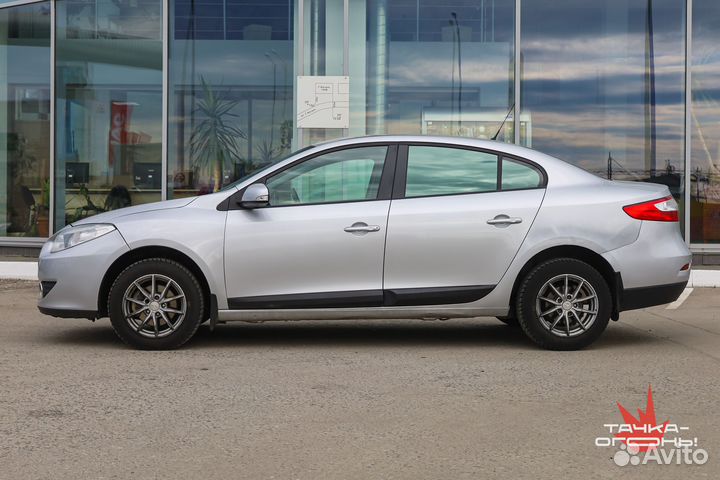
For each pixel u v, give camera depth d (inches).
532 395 227.3
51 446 183.5
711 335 323.3
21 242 561.3
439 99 523.2
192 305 289.4
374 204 292.0
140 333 289.7
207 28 534.6
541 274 289.6
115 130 546.3
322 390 232.8
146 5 539.8
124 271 289.1
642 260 291.7
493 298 291.6
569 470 168.6
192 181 537.0
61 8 555.5
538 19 518.6
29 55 562.6
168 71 537.6
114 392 229.9
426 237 289.3
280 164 295.9
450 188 295.1
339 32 526.3
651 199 296.8
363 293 288.8
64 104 556.1
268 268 288.7
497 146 298.8
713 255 515.5
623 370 259.1
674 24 518.9
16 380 243.8
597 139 519.5
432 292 289.6
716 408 214.5
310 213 290.5
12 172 565.6
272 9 530.6
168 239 287.7
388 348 298.8
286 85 530.0
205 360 274.7
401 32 524.4
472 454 177.9
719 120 518.6
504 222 290.0
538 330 290.5
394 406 215.8
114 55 546.6
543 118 519.2
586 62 519.2
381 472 167.0
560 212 291.6
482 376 250.7
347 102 521.7
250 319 291.7
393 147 297.6
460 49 521.7
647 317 371.9
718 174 516.7
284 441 186.9
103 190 549.6
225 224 289.4
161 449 181.3
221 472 167.2
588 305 291.4
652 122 518.9
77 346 299.0
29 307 395.2
